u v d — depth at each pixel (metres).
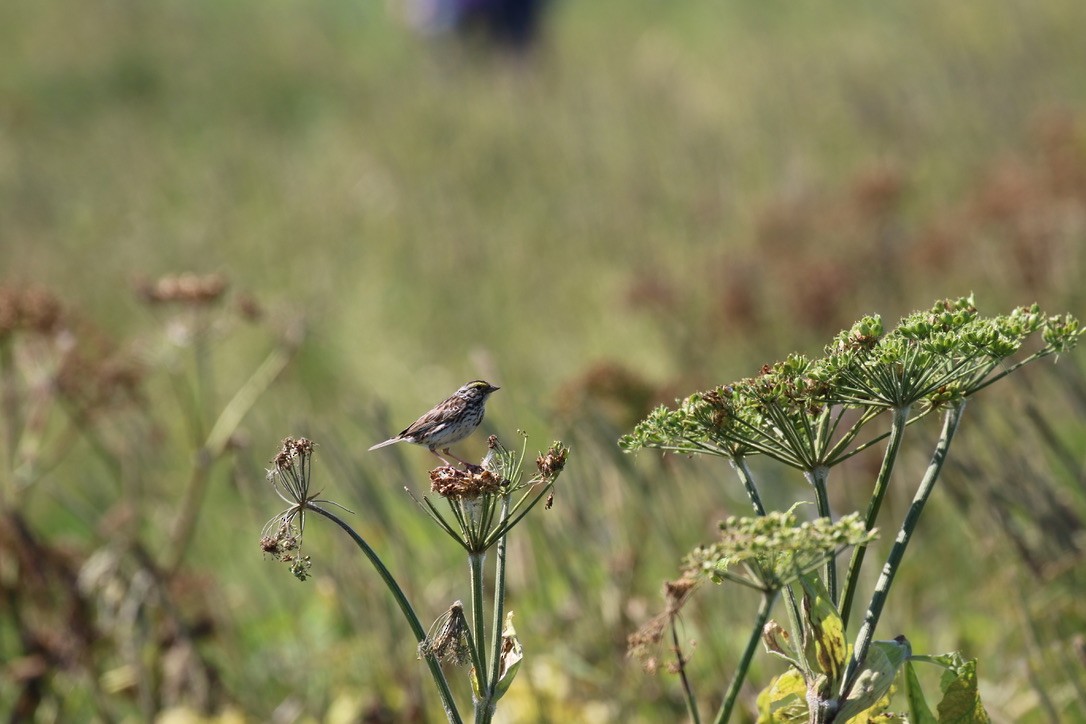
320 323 16.52
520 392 14.31
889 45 28.00
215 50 34.72
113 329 17.62
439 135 26.62
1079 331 3.93
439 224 21.30
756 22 32.81
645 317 15.63
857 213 16.05
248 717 8.25
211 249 21.00
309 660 9.09
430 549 9.66
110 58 33.22
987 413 10.05
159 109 31.14
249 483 9.52
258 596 10.59
